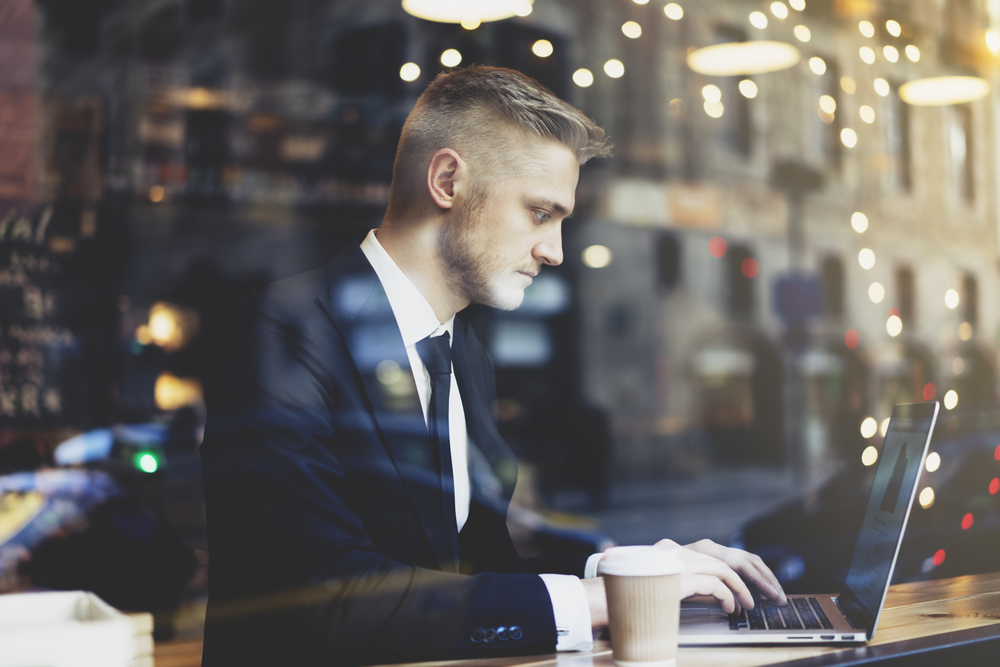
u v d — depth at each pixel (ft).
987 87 15.66
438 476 4.20
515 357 51.83
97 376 33.94
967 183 53.36
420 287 4.47
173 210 42.39
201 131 43.91
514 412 50.70
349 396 4.09
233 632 3.61
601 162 52.08
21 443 24.79
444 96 4.49
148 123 41.34
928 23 15.65
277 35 46.06
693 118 54.85
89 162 37.58
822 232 56.24
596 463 50.08
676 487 49.90
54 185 35.86
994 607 4.28
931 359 54.19
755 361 57.47
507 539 4.74
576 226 53.16
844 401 55.62
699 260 56.49
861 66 51.85
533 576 3.69
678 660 3.28
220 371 4.02
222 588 3.71
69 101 37.06
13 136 34.68
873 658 3.28
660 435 54.44
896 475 3.95
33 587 12.68
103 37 38.27
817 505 14.01
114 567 13.28
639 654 3.12
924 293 54.60
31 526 13.97
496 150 4.38
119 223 38.91
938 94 15.81
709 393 56.75
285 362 3.97
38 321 32.81
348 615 3.41
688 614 3.94
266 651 3.52
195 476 20.57
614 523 35.40
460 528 4.61
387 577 3.52
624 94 51.60
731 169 56.59
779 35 50.31
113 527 14.16
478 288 4.53
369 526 4.00
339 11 45.93
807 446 55.06
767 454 55.88
